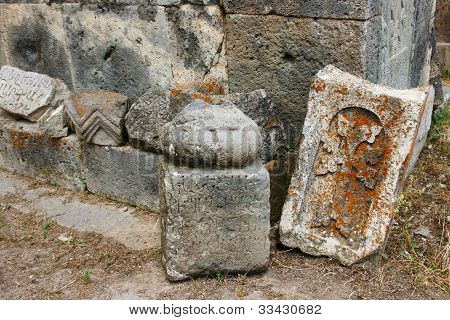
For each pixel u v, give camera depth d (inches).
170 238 122.2
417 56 207.0
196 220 121.1
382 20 153.9
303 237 133.3
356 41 142.8
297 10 147.9
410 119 122.6
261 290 122.6
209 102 136.6
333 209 131.6
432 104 201.9
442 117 221.6
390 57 171.3
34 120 172.7
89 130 160.9
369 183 127.4
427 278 125.5
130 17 177.5
